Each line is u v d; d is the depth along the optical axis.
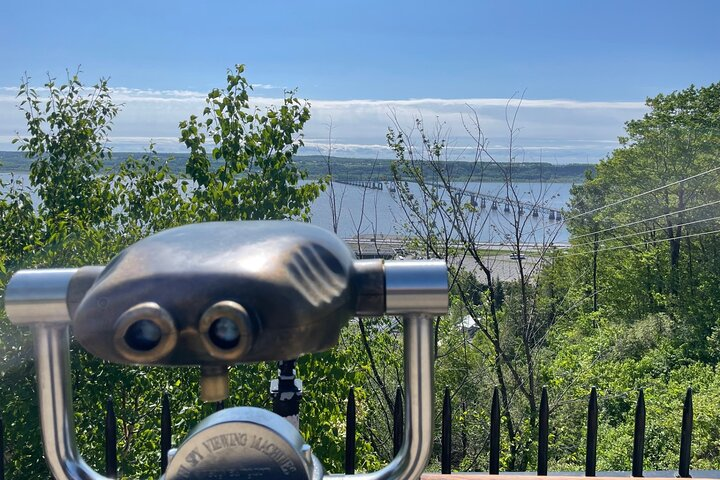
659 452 15.12
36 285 1.12
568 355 15.74
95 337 0.90
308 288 0.93
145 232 6.46
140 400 5.77
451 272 8.40
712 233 30.56
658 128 31.88
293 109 5.71
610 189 34.16
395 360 8.01
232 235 0.97
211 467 1.09
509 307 10.14
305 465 1.10
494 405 2.51
